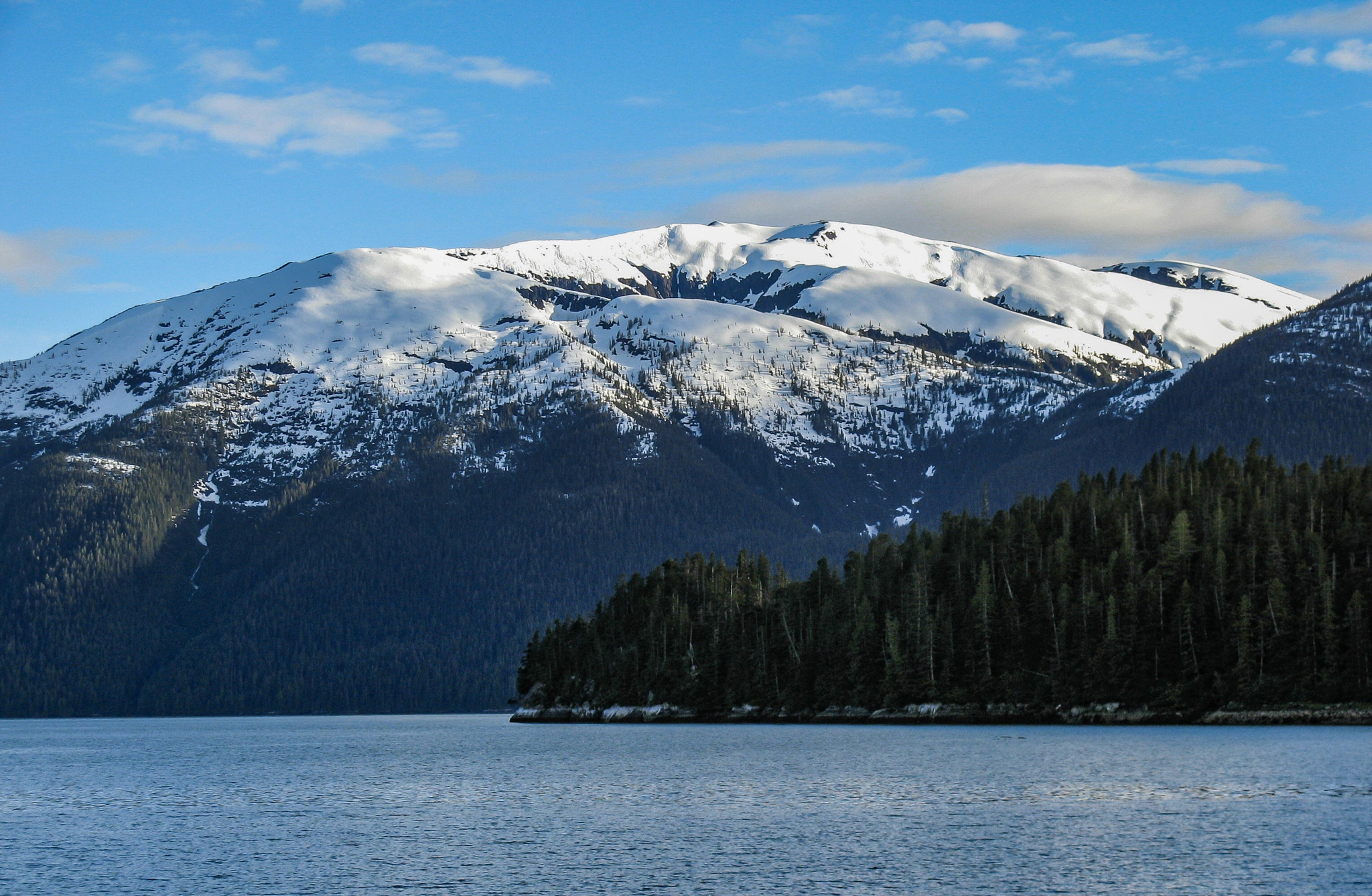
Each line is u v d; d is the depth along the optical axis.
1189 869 102.00
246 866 109.12
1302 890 95.12
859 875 102.19
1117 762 167.62
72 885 102.94
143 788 170.75
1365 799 131.62
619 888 99.00
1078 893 95.56
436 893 98.50
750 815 132.12
